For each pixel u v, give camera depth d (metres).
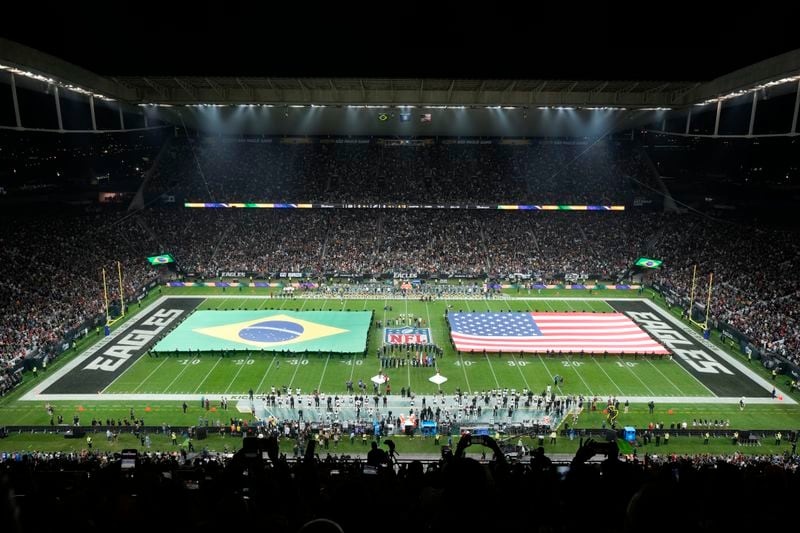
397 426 44.34
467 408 46.97
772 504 6.38
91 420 45.09
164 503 5.96
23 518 5.07
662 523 3.92
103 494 6.20
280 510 7.21
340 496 5.58
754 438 42.09
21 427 42.81
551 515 6.74
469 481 4.31
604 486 6.14
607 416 46.28
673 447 41.62
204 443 41.59
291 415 46.22
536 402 48.50
